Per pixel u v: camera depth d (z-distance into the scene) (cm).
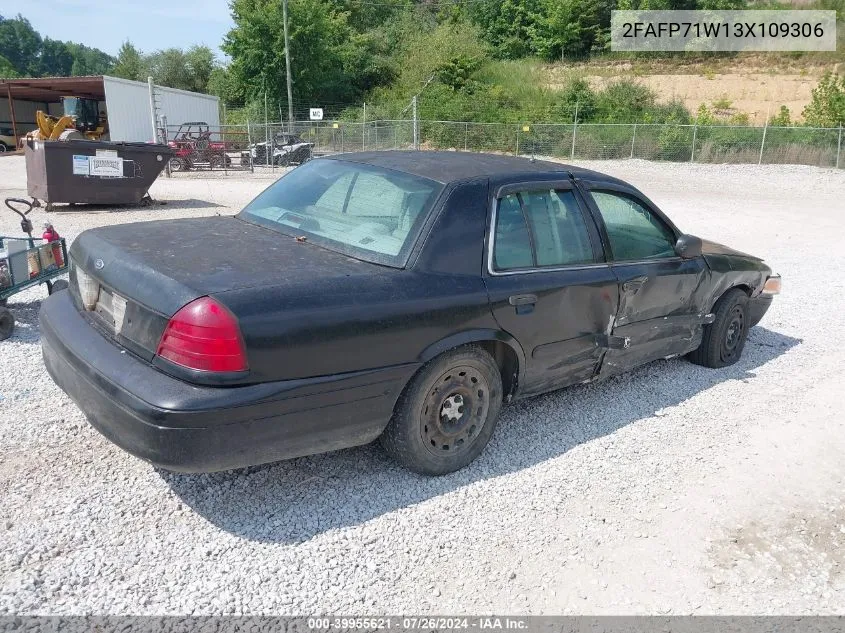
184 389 284
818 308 792
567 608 286
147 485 346
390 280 334
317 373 307
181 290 293
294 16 4638
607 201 454
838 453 435
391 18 6262
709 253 534
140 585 279
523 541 326
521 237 392
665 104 4116
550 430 440
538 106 4097
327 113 4750
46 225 617
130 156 1359
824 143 3153
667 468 402
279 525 322
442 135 3419
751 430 459
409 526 329
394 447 354
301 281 313
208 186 2012
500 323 371
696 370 564
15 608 261
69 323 350
